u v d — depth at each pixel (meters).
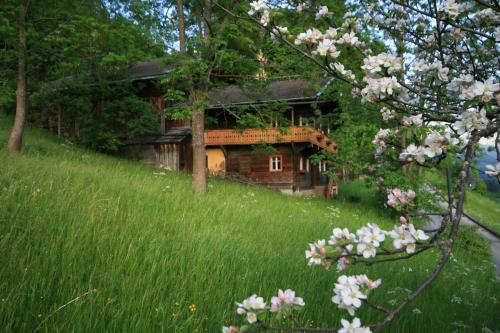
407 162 2.14
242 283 3.79
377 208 15.73
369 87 2.30
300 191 21.38
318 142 20.89
